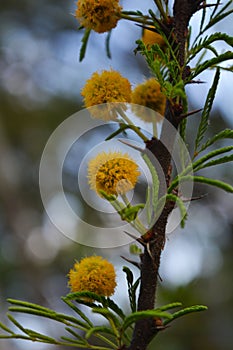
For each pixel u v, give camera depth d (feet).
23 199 4.50
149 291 1.25
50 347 3.18
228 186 1.20
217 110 3.42
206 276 3.18
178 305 1.22
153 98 1.33
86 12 1.32
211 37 1.27
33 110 4.48
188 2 1.29
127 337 1.26
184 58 1.28
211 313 3.02
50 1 4.30
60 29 4.34
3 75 4.47
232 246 3.50
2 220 4.42
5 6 4.27
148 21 1.32
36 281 4.11
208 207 3.56
